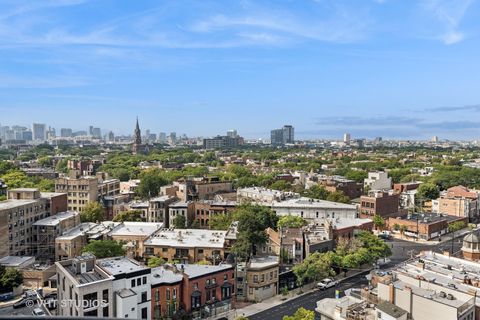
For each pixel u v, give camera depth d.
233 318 91.88
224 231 133.62
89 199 182.12
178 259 117.50
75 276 77.12
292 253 120.44
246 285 104.00
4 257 122.19
